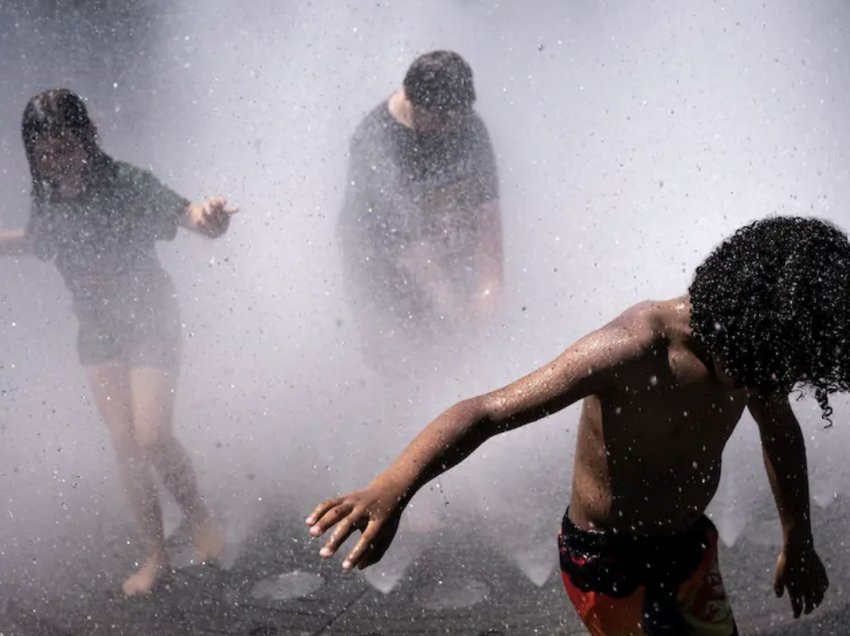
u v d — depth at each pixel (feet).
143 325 11.56
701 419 7.39
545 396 7.03
